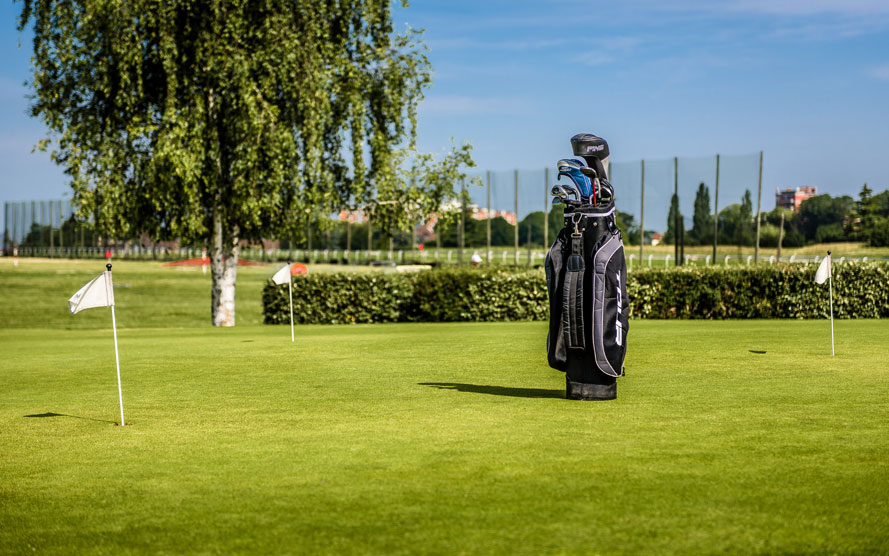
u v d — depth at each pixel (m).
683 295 20.61
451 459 5.75
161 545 4.27
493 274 21.47
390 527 4.39
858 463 5.45
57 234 80.19
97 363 12.35
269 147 21.09
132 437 6.89
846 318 19.94
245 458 6.00
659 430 6.56
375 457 5.88
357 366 11.23
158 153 20.22
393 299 21.58
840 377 9.35
